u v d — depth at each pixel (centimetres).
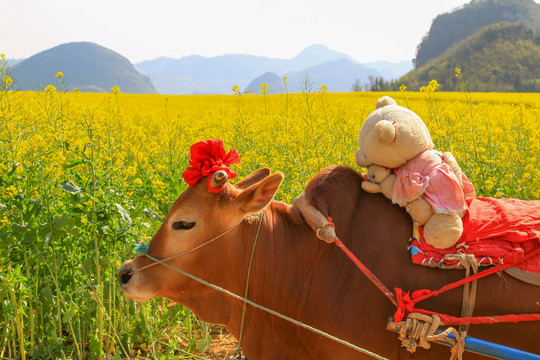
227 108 1614
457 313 299
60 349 466
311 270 324
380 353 310
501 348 277
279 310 328
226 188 326
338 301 313
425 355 307
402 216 321
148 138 1131
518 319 283
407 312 294
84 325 479
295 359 334
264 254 329
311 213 322
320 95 1178
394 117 319
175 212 331
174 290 339
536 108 1313
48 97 964
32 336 460
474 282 296
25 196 491
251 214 331
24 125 909
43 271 494
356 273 312
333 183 333
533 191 712
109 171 527
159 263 332
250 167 844
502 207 313
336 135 992
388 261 310
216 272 335
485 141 899
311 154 866
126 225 475
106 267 483
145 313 481
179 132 1045
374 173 326
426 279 304
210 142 326
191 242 328
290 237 332
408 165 315
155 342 500
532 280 291
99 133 806
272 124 1167
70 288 489
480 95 3120
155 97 3431
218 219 325
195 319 530
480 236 303
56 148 637
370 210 326
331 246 322
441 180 299
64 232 454
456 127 946
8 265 453
